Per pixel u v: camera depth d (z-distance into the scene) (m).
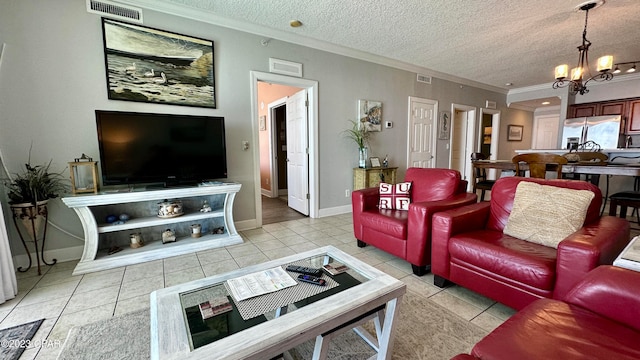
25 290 2.07
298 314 1.09
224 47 3.21
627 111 5.63
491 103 6.72
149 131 2.69
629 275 1.02
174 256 2.71
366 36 3.67
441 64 4.93
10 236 2.41
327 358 1.42
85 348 1.46
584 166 2.99
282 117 6.29
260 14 3.06
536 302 1.13
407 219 2.45
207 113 3.18
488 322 1.69
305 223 3.91
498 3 2.83
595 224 1.71
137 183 2.68
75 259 2.65
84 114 2.60
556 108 7.77
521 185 2.09
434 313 1.78
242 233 3.45
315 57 3.91
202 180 3.08
